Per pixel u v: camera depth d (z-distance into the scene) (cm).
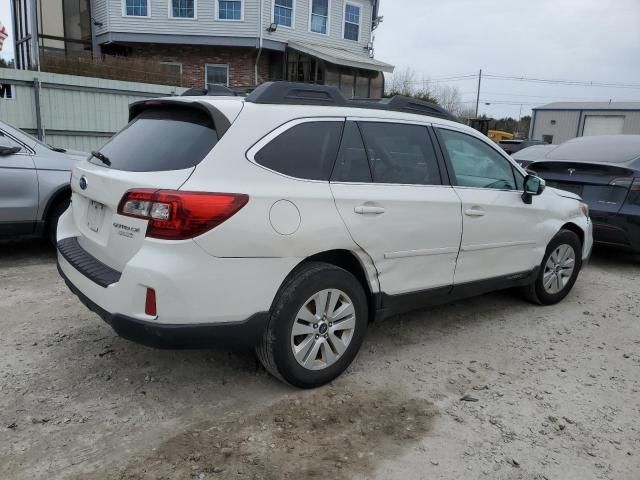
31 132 1289
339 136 346
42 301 477
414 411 323
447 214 391
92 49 2234
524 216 461
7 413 304
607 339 449
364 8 2456
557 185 700
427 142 398
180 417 307
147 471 260
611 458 286
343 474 264
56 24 2122
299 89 341
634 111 4325
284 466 268
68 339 400
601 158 687
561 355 413
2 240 699
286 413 315
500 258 446
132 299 285
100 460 267
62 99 1323
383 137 370
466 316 488
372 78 2411
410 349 411
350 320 348
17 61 2295
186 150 303
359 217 338
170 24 2138
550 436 304
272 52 2314
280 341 316
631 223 634
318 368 338
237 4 2130
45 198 591
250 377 355
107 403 318
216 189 287
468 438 298
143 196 286
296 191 313
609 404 342
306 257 319
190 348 294
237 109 311
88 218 350
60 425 295
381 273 360
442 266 398
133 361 370
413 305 391
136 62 1823
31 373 349
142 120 360
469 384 360
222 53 2250
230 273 291
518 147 2219
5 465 261
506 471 272
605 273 666
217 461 270
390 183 363
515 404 336
